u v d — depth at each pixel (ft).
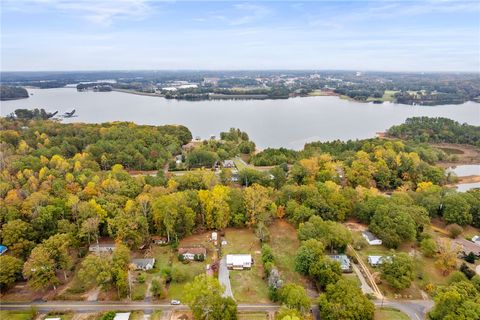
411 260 252.42
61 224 284.00
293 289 217.36
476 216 337.11
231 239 320.09
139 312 223.10
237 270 272.51
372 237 313.53
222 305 207.00
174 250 297.94
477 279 231.09
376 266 273.75
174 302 230.89
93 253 277.85
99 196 340.59
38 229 284.61
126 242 283.38
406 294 244.01
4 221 289.33
